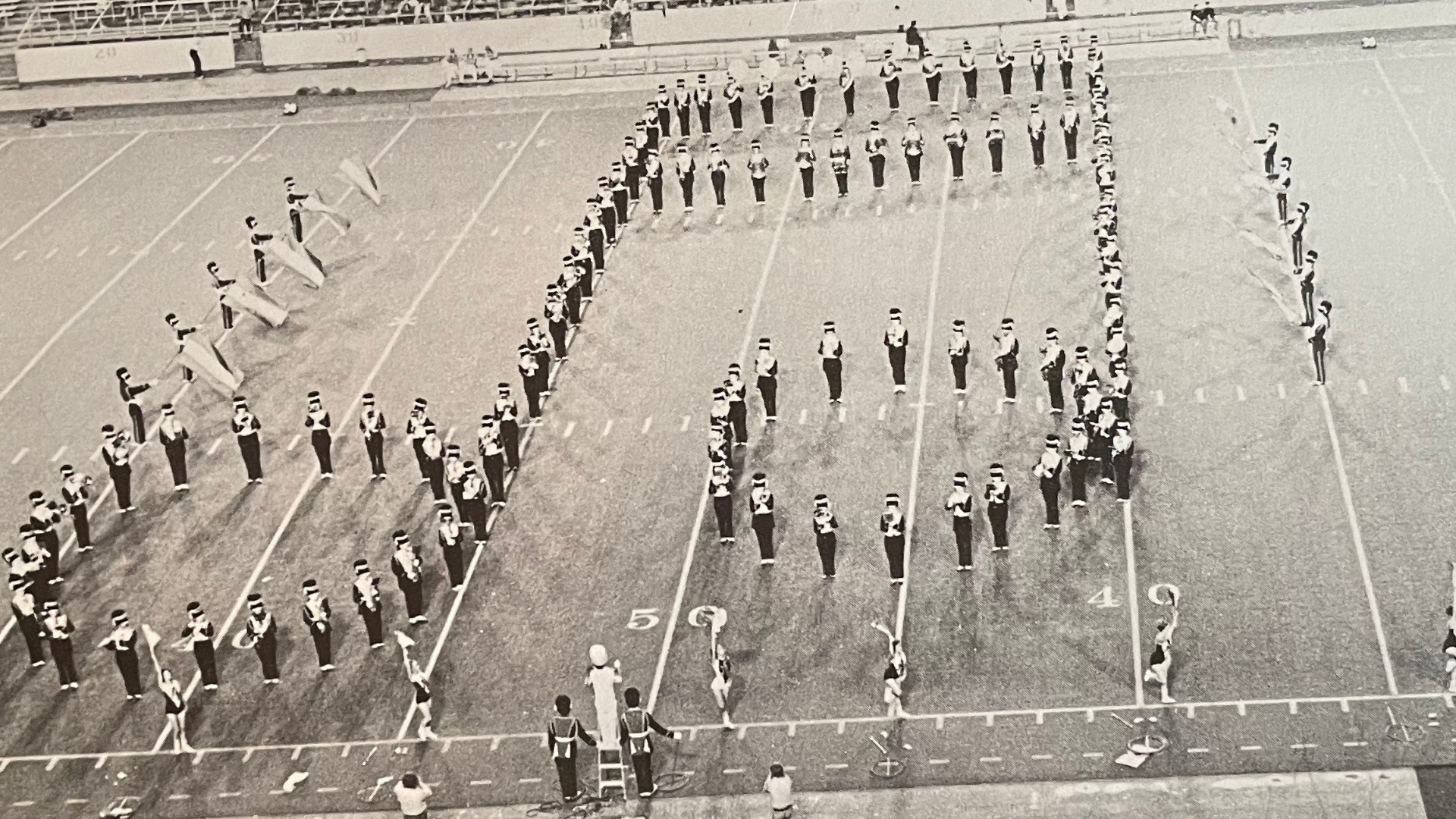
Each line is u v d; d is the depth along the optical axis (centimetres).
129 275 4766
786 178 5072
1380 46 5756
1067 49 5428
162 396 4038
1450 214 4381
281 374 4075
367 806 2616
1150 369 3712
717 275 4403
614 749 2575
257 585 3222
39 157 5900
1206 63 5778
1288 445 3356
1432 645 2741
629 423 3684
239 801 2653
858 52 5978
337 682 2916
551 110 5966
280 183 5419
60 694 2962
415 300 4425
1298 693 2659
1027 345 3856
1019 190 4803
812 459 3475
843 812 2498
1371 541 3022
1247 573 2967
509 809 2578
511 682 2869
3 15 7044
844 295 4216
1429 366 3609
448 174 5369
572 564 3188
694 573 3128
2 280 4812
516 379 3938
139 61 6719
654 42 6538
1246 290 4047
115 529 3469
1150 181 4778
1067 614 2905
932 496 3297
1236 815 2420
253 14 6925
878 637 2892
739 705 2758
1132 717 2644
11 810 2683
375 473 3562
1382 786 2450
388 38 6631
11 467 3772
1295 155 4869
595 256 4456
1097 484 3294
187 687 2944
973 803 2495
